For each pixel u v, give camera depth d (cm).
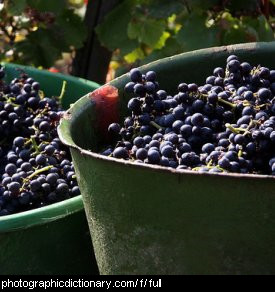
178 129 163
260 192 126
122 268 149
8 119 216
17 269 183
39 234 181
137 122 171
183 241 136
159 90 180
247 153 151
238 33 259
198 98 168
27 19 295
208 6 261
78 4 402
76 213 185
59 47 300
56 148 209
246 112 159
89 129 174
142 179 134
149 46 298
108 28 292
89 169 144
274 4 273
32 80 231
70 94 253
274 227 130
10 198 193
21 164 204
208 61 191
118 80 182
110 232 148
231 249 134
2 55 306
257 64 191
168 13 271
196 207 131
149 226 139
